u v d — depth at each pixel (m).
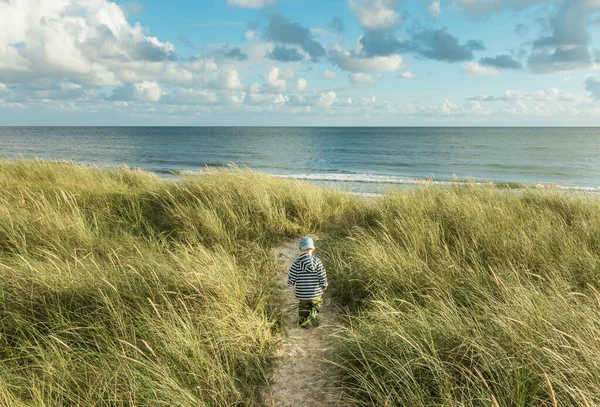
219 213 7.71
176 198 8.53
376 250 5.47
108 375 3.01
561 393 2.63
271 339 4.11
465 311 3.99
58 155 52.69
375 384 3.18
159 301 4.16
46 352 3.37
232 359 3.52
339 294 5.25
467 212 6.79
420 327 3.53
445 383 2.85
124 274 4.53
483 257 5.50
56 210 6.96
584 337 3.12
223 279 4.61
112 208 8.02
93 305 4.00
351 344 3.66
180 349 3.38
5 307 3.94
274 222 7.78
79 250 5.61
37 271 4.36
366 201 9.33
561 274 4.80
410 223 6.55
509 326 3.25
